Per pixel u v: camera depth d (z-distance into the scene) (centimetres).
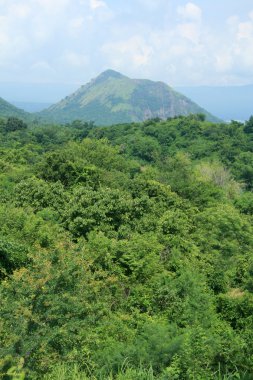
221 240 2925
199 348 937
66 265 1057
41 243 1959
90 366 928
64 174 3600
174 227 2588
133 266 1923
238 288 2231
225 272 2395
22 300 919
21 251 1792
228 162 8831
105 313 1393
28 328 862
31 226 2048
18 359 768
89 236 2067
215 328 1597
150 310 1728
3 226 2070
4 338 858
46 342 836
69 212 2414
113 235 2291
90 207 2431
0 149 6681
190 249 2498
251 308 1794
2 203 2722
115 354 1025
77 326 952
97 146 5222
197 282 1919
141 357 1013
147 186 3484
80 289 1099
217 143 9775
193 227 3000
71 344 934
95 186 3522
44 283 938
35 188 2806
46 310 916
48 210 2559
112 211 2514
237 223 3078
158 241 2409
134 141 10244
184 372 867
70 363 894
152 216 2655
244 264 2372
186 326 1544
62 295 959
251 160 8712
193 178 4578
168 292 1750
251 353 1039
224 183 5872
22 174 3791
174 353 995
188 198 4153
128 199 2777
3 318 886
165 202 3331
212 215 3134
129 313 1694
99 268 1780
